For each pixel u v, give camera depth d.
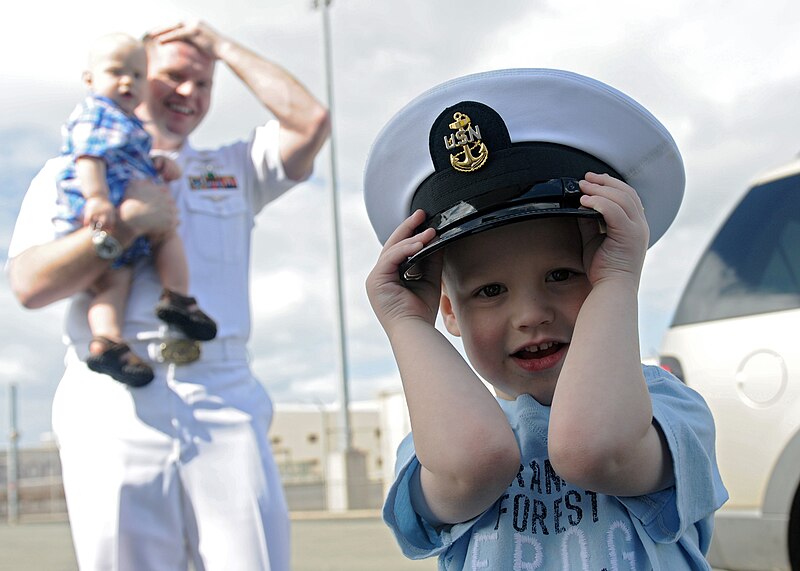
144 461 2.34
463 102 1.40
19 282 2.45
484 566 1.46
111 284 2.44
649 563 1.39
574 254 1.39
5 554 8.37
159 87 2.71
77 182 2.50
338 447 15.30
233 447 2.41
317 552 6.76
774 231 3.21
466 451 1.30
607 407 1.26
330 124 2.72
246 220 2.67
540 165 1.39
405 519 1.51
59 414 2.43
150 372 2.33
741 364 3.12
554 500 1.46
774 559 3.03
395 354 1.42
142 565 2.34
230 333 2.49
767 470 3.04
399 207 1.55
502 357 1.43
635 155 1.46
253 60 2.75
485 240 1.40
